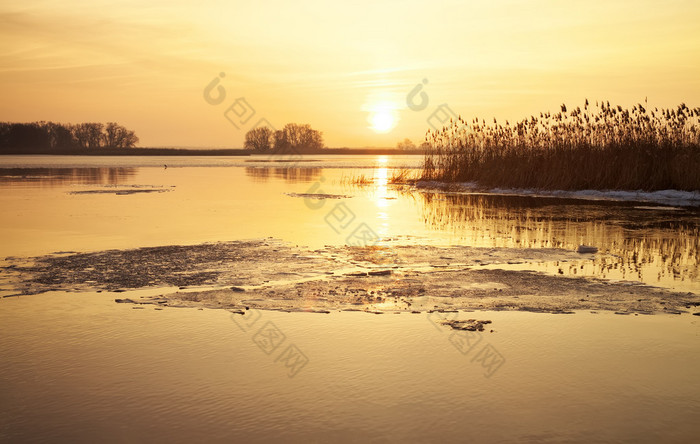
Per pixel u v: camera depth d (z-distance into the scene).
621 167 22.11
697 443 3.71
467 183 26.05
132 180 30.95
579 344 5.40
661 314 6.30
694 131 21.12
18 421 3.98
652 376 4.71
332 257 9.41
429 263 8.96
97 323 5.97
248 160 78.69
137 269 8.43
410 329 5.80
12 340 5.48
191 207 17.30
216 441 3.73
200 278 7.89
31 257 9.30
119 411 4.13
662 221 14.02
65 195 21.20
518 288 7.37
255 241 10.98
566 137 23.56
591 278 7.92
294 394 4.39
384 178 33.88
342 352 5.20
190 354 5.15
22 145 123.12
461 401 4.28
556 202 18.95
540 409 4.16
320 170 45.62
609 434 3.82
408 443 3.70
